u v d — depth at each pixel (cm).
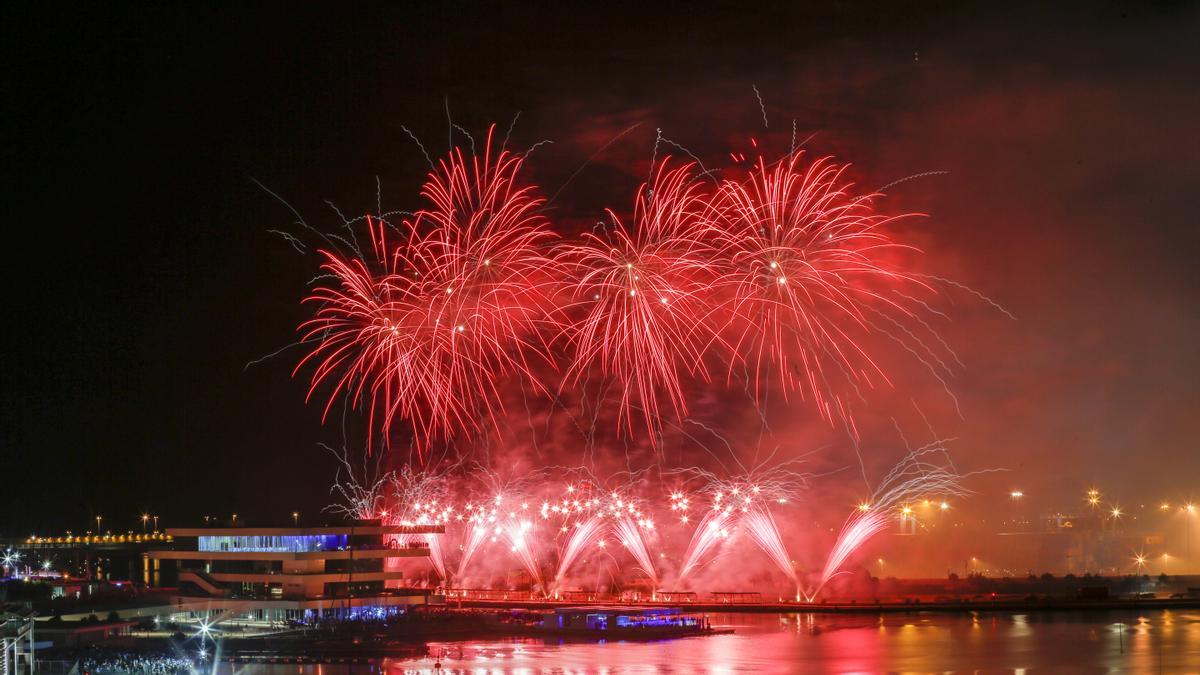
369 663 17912
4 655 13475
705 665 17725
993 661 17712
